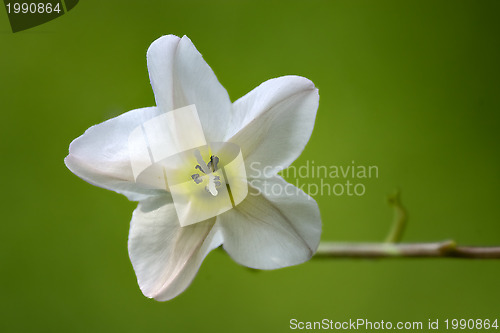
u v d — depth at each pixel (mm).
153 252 280
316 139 381
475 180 386
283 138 280
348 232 372
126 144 279
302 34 392
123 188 280
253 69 386
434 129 389
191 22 388
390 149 385
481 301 374
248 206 285
